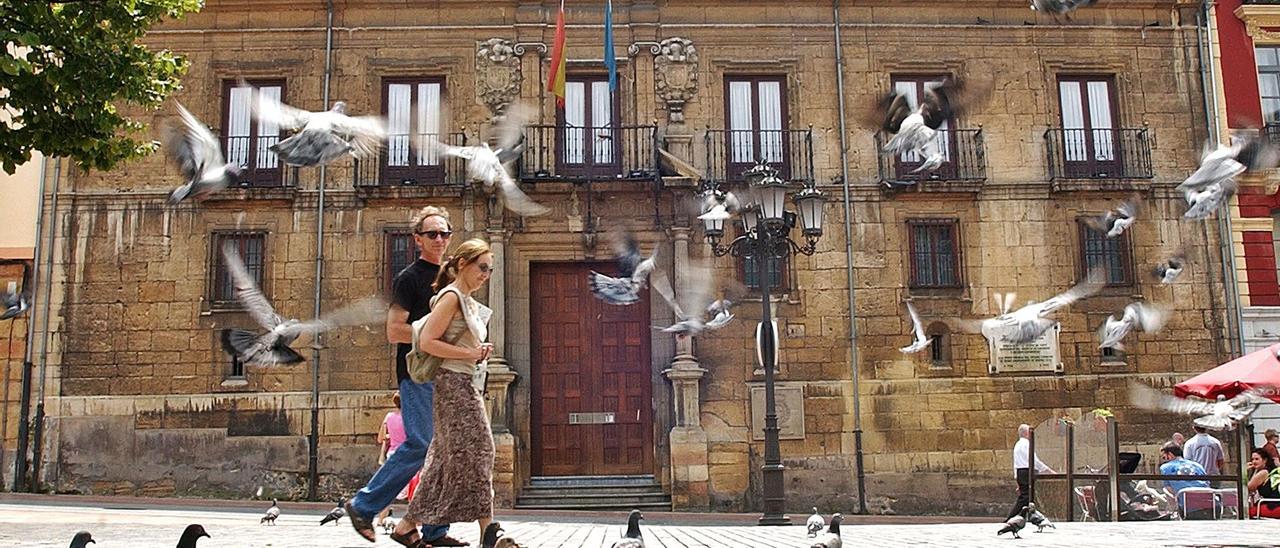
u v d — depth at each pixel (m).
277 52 20.14
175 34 20.06
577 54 20.25
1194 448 15.18
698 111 20.14
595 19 20.34
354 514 5.52
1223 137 20.52
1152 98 20.77
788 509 19.12
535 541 7.81
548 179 19.44
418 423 5.60
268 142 20.02
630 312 19.98
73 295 19.53
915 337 19.67
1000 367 19.70
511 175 19.34
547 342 19.83
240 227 19.70
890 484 19.31
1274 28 21.03
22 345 19.44
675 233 19.72
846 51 20.52
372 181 19.75
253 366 19.36
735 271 19.73
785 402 19.44
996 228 20.08
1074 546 6.74
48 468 19.03
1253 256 20.28
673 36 20.36
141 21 11.71
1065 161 20.41
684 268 19.59
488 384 18.84
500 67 20.09
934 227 20.12
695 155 19.97
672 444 18.97
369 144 12.67
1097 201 20.31
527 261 19.77
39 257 19.59
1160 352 19.94
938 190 19.88
